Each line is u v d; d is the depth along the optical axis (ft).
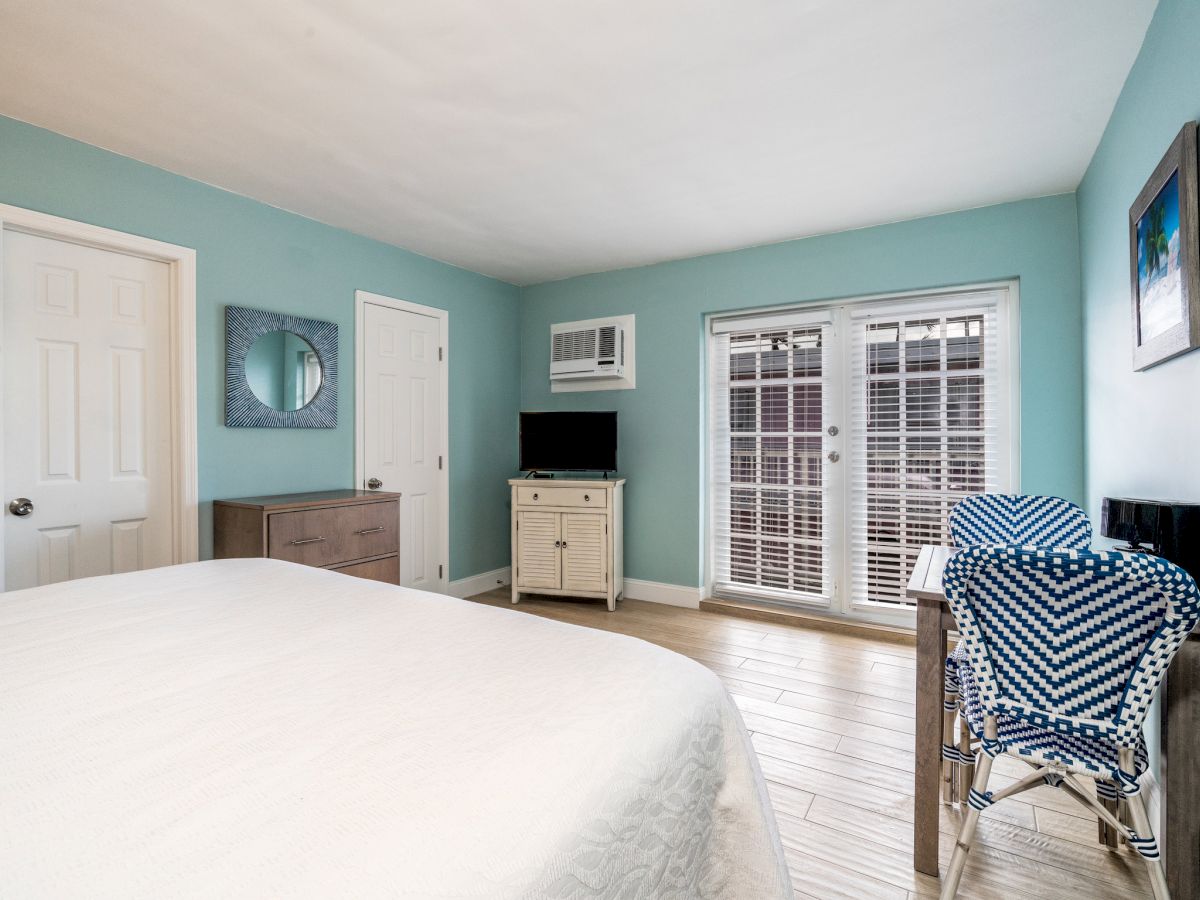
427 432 13.03
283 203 10.03
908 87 6.74
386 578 10.13
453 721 2.70
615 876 2.21
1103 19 5.66
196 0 5.32
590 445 13.65
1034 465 9.79
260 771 2.24
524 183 9.28
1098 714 4.19
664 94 6.87
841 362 11.90
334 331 10.98
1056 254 9.66
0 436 7.31
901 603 11.39
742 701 8.48
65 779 2.17
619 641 3.90
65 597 4.67
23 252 7.54
